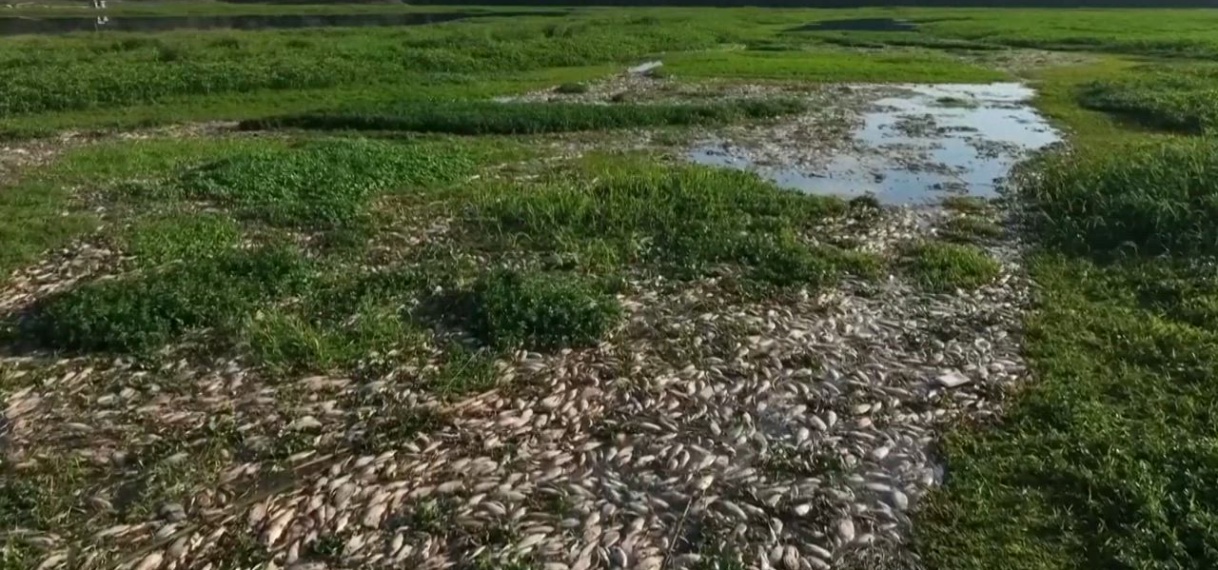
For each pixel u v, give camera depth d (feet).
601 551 28.78
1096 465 32.58
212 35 160.97
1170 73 130.31
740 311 47.14
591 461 33.83
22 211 62.39
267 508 30.83
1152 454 32.76
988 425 36.22
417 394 38.47
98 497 31.63
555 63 151.43
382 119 97.30
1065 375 39.75
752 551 28.94
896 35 210.18
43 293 48.83
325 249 57.00
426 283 50.11
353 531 29.76
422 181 73.05
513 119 97.19
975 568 28.19
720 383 39.60
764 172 79.36
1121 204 58.23
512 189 69.05
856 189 73.92
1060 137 94.27
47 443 34.81
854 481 32.60
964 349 42.65
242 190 68.28
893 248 57.47
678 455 34.12
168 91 111.45
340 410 37.27
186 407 37.45
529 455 34.14
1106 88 118.83
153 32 188.75
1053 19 251.39
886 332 44.60
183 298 45.34
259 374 40.11
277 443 34.68
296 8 343.87
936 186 74.49
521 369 40.65
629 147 88.99
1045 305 47.62
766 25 248.11
